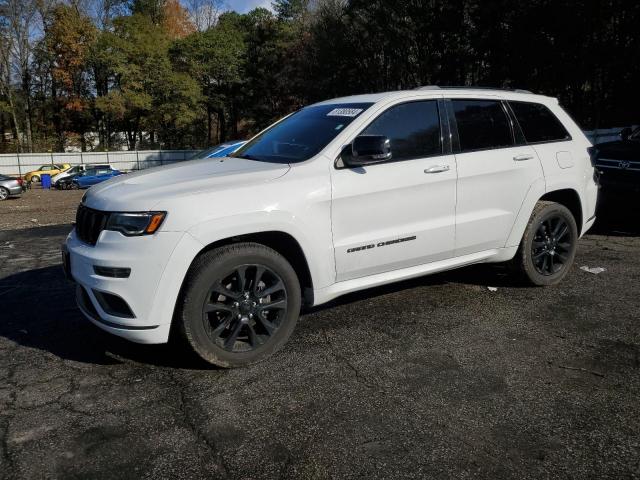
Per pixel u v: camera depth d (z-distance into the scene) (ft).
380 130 12.65
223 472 7.81
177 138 173.58
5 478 7.70
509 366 11.03
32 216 40.91
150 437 8.70
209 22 196.44
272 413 9.36
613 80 84.94
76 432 8.86
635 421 8.98
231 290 10.87
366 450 8.27
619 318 13.56
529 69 88.12
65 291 16.66
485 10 87.45
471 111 14.23
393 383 10.37
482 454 8.15
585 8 76.07
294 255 11.84
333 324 13.43
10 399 9.95
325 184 11.59
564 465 7.88
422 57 109.91
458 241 13.78
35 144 152.46
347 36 123.65
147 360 11.54
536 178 14.99
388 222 12.51
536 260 15.60
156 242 9.97
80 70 146.10
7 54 143.74
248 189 10.84
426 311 14.24
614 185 22.35
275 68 162.71
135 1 173.58
